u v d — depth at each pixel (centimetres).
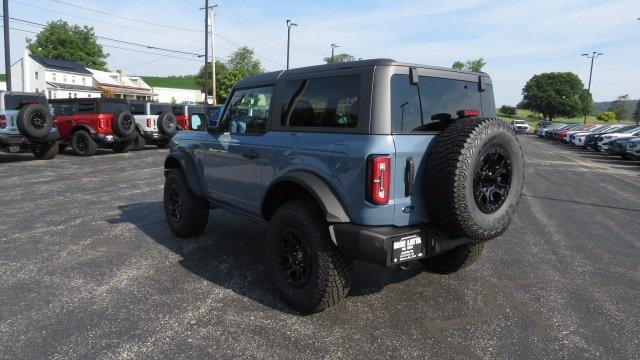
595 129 2975
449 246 352
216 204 507
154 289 411
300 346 317
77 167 1240
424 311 378
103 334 329
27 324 343
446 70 365
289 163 378
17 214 689
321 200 332
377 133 316
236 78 6431
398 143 319
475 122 322
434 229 340
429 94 349
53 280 429
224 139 470
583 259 528
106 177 1065
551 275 471
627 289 437
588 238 624
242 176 445
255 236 582
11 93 1291
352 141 325
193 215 545
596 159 2009
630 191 1070
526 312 380
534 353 315
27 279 430
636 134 2198
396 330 343
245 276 445
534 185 1126
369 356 306
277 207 413
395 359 303
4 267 462
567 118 9906
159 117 1748
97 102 1515
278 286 383
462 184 311
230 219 668
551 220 733
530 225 695
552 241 605
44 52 7562
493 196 339
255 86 439
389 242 313
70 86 5578
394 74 327
